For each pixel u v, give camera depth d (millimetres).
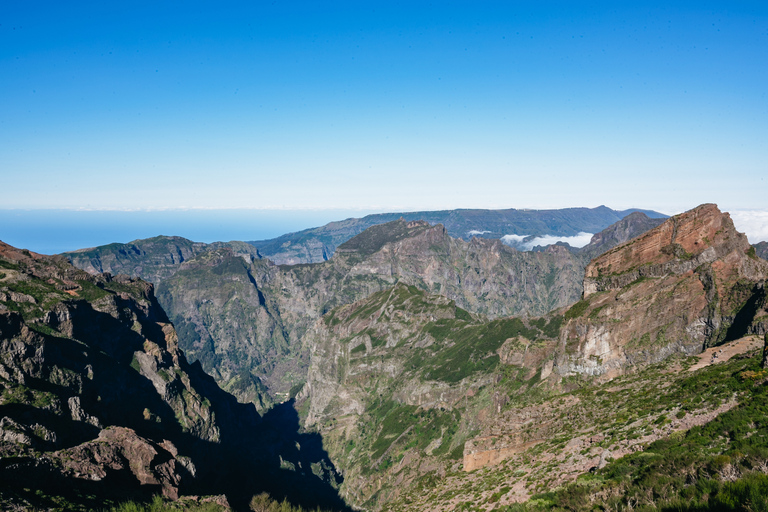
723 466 46531
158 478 126875
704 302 126000
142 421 181000
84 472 108938
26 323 169500
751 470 43625
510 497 77938
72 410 142750
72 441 131125
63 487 101375
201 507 119875
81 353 175750
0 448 101688
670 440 65938
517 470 90438
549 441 98312
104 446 122125
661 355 124812
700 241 134750
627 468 61719
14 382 138625
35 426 119938
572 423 102062
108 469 116938
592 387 121625
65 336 179750
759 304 110188
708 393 77438
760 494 36250
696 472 48688
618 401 101500
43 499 92000
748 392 69188
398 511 107375
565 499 59656
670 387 93562
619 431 82125
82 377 165375
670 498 43219
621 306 136250
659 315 129750
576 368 136625
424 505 100125
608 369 131500
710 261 130875
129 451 126875
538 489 75375
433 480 125812
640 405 91375
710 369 92125
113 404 175750
